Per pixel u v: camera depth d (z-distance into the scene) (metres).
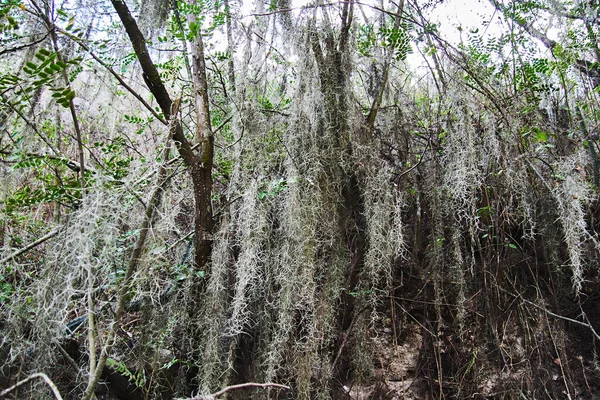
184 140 2.20
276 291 2.34
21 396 1.93
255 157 2.38
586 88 3.15
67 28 1.99
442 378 2.49
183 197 2.47
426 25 2.84
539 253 2.65
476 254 2.67
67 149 3.21
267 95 2.83
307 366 2.15
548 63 3.05
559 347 2.47
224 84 2.72
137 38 2.13
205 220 2.26
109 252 1.82
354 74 2.80
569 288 2.61
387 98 2.90
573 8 3.37
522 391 2.41
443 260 2.58
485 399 2.41
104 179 1.82
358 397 2.39
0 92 1.96
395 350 2.55
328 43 2.60
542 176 2.59
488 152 2.59
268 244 2.32
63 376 2.08
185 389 2.23
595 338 2.54
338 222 2.41
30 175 2.72
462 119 2.50
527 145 2.65
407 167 2.70
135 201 2.19
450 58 2.67
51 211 2.91
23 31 2.51
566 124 2.96
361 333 2.39
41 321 1.84
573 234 2.31
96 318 2.12
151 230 1.95
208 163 2.28
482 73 2.79
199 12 2.44
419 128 2.87
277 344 2.18
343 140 2.49
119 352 2.31
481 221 2.65
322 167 2.35
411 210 2.75
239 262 2.18
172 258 2.54
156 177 2.14
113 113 3.35
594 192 2.58
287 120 2.57
